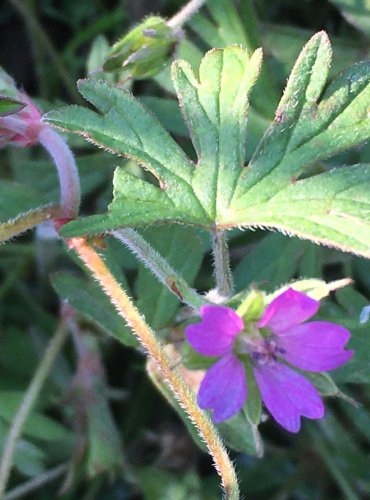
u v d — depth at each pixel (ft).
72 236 0.17
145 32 0.22
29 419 0.25
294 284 0.16
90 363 0.25
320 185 0.17
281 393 0.16
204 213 0.18
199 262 0.21
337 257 0.24
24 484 0.25
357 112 0.18
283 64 0.25
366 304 0.21
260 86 0.24
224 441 0.20
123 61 0.22
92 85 0.18
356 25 0.25
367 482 0.25
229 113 0.18
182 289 0.17
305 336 0.16
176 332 0.20
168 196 0.18
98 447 0.25
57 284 0.22
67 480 0.25
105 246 0.19
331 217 0.17
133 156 0.18
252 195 0.18
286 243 0.23
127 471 0.26
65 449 0.26
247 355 0.16
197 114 0.18
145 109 0.18
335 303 0.22
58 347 0.25
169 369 0.17
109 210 0.17
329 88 0.18
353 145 0.17
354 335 0.20
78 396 0.25
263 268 0.23
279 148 0.18
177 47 0.22
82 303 0.21
